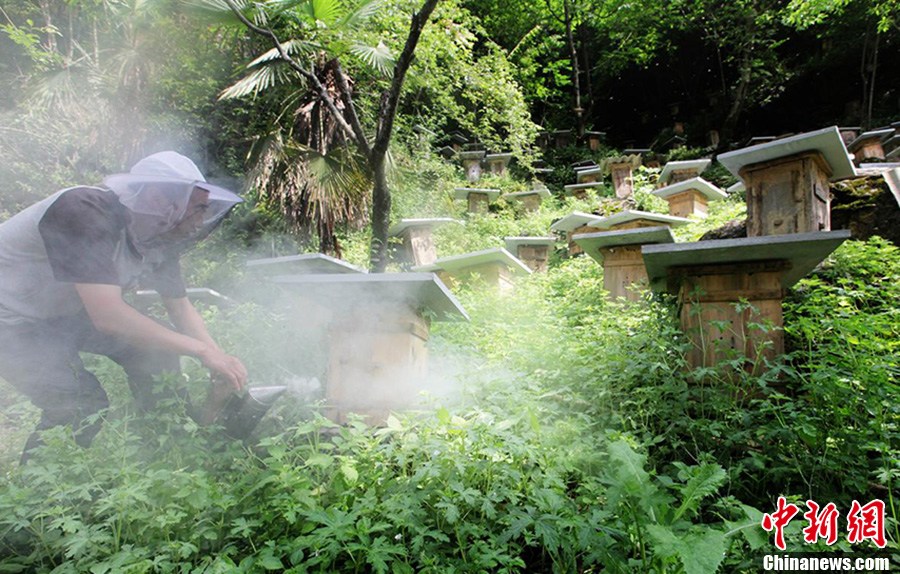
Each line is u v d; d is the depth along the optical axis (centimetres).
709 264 337
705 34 2331
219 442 253
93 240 235
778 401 276
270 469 210
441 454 217
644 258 333
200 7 524
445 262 690
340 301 312
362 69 730
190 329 324
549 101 2570
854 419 252
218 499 195
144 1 653
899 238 498
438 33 730
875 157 1073
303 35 624
